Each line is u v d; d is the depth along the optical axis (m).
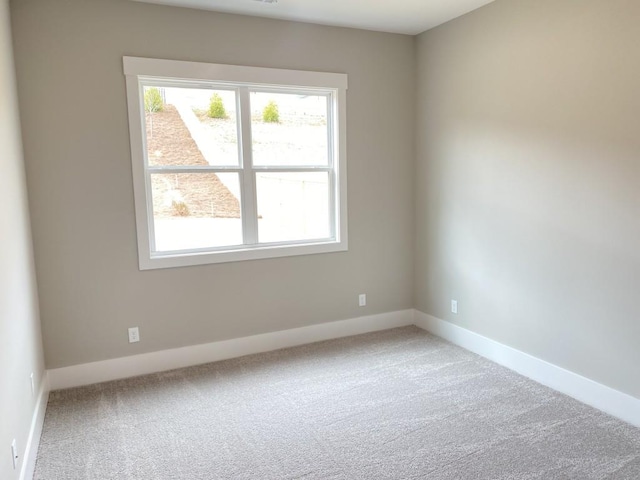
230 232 3.67
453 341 3.95
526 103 3.09
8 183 2.29
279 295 3.83
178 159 3.46
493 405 2.82
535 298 3.13
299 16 3.53
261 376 3.30
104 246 3.21
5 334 1.93
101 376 3.27
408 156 4.24
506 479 2.12
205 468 2.24
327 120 3.97
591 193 2.71
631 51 2.44
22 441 2.13
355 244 4.10
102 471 2.23
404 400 2.91
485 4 3.33
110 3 3.07
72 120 3.05
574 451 2.32
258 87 3.65
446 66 3.78
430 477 2.14
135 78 3.17
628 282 2.55
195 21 3.31
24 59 2.89
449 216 3.88
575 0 2.71
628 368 2.58
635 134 2.46
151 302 3.38
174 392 3.07
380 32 3.97
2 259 1.99
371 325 4.25
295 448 2.40
